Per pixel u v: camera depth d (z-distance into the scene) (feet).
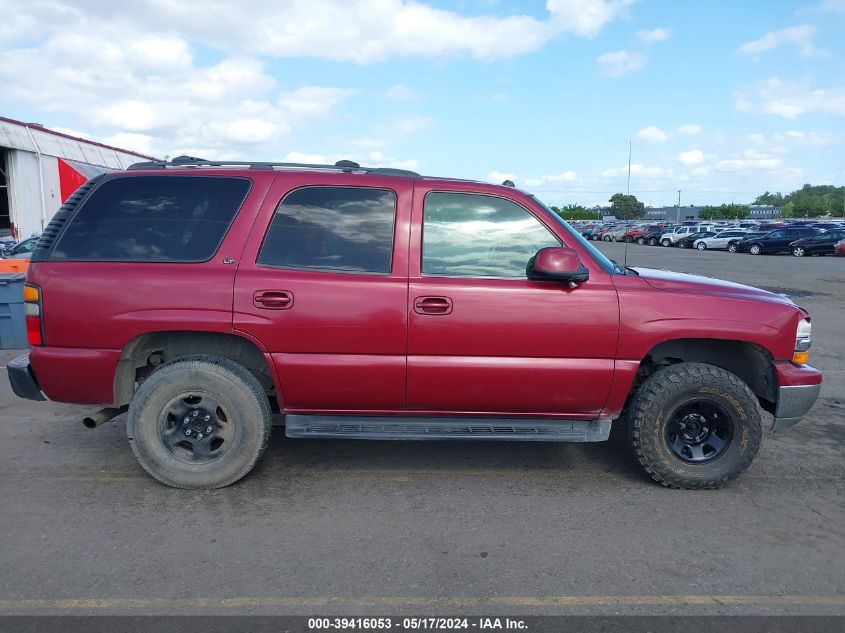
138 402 12.65
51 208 78.02
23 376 12.91
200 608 9.05
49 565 10.15
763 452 15.78
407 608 9.14
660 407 12.92
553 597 9.46
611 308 12.57
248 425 12.81
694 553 10.80
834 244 107.45
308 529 11.49
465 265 12.81
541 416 13.15
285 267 12.59
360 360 12.51
